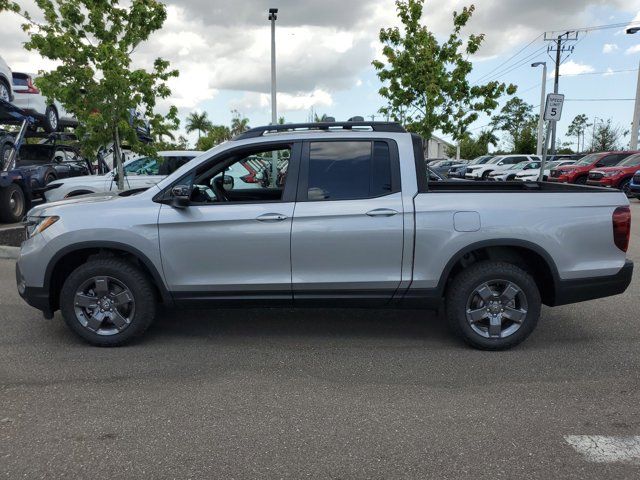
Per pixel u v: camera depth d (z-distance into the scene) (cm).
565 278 454
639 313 581
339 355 462
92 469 294
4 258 862
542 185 559
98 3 876
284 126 481
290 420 348
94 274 464
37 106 1394
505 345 465
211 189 547
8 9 835
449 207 448
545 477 288
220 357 457
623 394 385
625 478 287
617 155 2069
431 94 1195
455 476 288
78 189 1083
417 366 438
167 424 342
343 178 460
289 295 462
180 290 464
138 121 955
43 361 446
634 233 1133
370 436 329
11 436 327
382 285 456
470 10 1236
